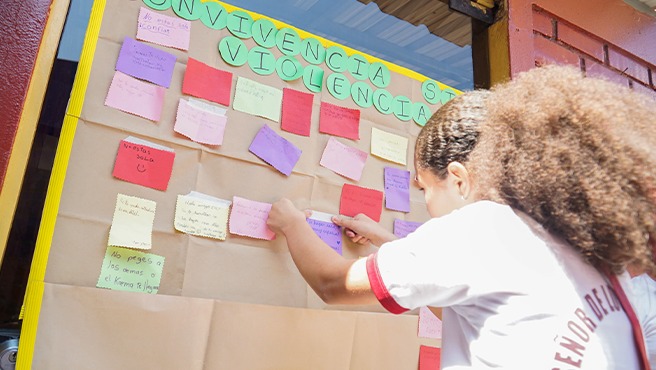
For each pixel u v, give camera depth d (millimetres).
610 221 552
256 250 917
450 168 730
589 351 543
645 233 568
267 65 1006
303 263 805
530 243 603
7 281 731
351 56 1129
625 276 645
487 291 592
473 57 1442
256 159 950
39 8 794
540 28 1443
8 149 724
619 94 610
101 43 840
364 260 713
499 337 574
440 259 620
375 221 1081
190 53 922
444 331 691
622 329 577
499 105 654
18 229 750
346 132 1079
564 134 575
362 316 1007
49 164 790
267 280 917
